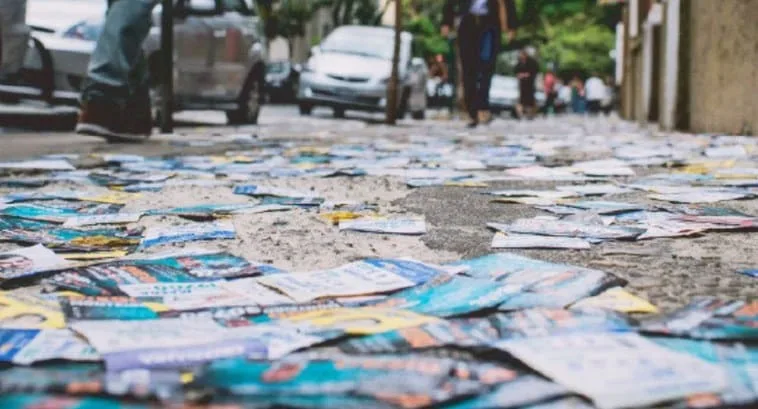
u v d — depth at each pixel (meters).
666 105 9.22
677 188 3.36
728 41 7.23
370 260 1.89
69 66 7.06
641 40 14.91
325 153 5.24
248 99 9.65
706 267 1.90
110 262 1.89
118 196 3.11
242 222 2.53
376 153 5.30
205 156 4.91
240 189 3.30
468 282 1.68
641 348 1.23
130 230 2.38
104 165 4.28
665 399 1.05
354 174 3.98
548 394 1.06
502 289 1.62
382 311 1.47
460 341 1.28
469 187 3.49
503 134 7.93
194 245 2.17
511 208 2.86
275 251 2.10
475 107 9.70
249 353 1.25
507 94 25.17
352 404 1.03
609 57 39.22
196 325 1.39
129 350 1.25
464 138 7.07
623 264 1.93
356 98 13.27
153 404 1.04
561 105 34.91
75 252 2.07
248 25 9.48
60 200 2.99
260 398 1.06
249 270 1.83
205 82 8.70
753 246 2.15
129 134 5.73
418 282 1.69
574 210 2.74
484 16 9.41
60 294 1.63
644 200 3.04
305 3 33.41
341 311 1.48
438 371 1.15
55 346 1.28
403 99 13.68
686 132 8.46
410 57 14.14
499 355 1.23
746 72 6.81
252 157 4.88
